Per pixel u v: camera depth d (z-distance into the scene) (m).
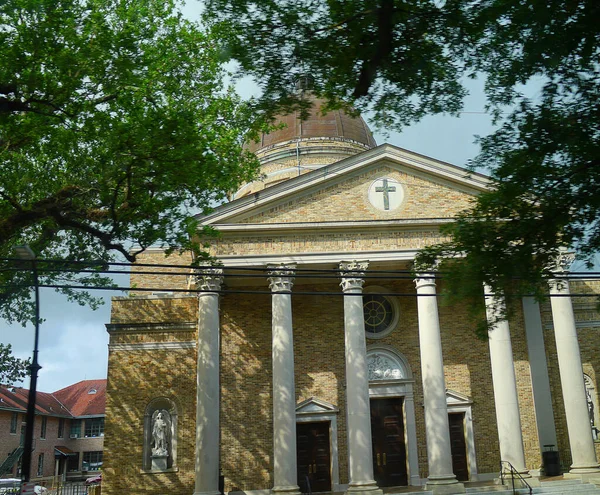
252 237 25.92
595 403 28.91
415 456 27.03
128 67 15.99
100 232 16.88
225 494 25.94
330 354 28.12
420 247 26.11
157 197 17.14
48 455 57.19
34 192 19.66
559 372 28.03
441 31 10.13
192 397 27.41
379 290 29.19
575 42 9.63
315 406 27.28
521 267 11.71
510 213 11.93
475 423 27.45
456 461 27.05
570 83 10.37
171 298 28.64
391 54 10.29
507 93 10.70
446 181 27.38
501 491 22.83
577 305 29.89
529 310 28.75
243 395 27.16
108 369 27.61
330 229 26.12
